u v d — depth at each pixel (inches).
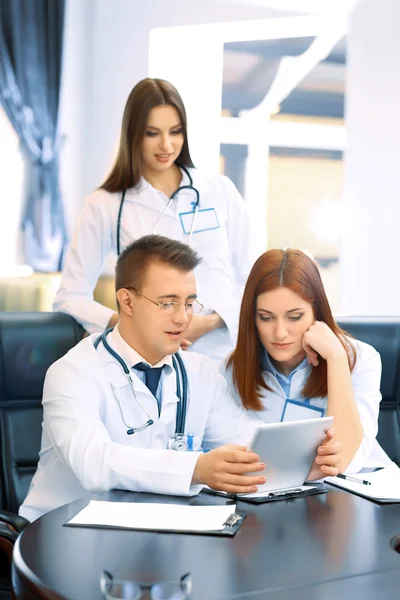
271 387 79.0
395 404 89.8
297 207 238.7
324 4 194.4
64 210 207.8
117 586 39.9
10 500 76.4
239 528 51.6
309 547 47.9
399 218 193.5
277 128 233.3
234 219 102.6
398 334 90.0
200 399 74.2
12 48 193.6
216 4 199.8
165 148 94.6
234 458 58.9
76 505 56.6
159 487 60.2
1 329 79.7
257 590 40.8
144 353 70.5
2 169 193.8
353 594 40.3
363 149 195.5
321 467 63.9
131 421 70.1
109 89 209.8
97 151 212.4
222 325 97.8
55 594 40.1
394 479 65.6
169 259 67.3
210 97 217.3
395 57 191.8
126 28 207.2
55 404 67.0
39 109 199.9
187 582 39.6
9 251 195.9
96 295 168.7
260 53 224.1
